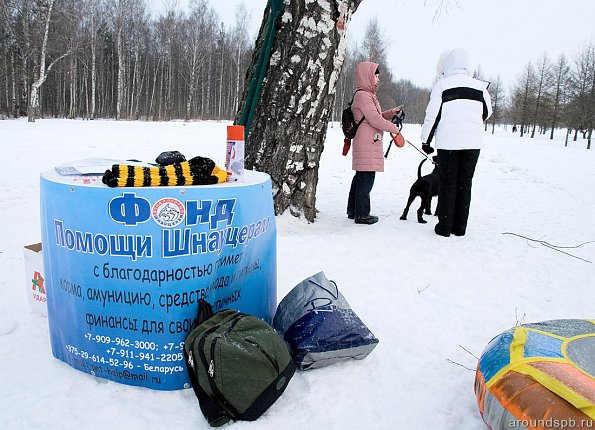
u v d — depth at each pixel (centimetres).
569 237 533
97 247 209
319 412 205
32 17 3294
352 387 224
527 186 958
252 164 491
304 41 464
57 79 5022
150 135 1700
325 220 546
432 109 492
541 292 358
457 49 491
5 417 196
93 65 4100
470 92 481
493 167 1252
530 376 170
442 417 204
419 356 254
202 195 211
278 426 196
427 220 584
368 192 537
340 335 232
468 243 480
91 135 1545
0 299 311
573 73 3912
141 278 209
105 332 217
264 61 474
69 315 223
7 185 700
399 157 1454
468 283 368
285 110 473
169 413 203
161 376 217
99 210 205
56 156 1000
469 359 254
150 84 5884
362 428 197
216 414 193
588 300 346
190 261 212
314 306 241
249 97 486
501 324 299
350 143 552
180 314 213
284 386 203
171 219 206
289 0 462
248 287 245
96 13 4516
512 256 443
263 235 251
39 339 260
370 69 523
